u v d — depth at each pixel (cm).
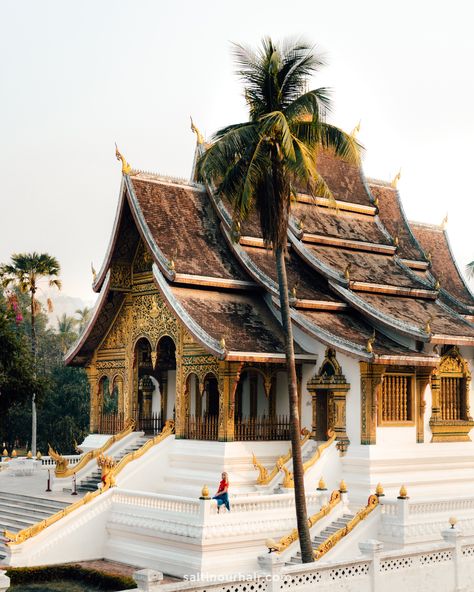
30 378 5181
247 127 2503
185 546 2678
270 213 2506
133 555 2877
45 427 7906
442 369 3603
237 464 3288
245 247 3744
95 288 3981
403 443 3378
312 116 2516
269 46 2584
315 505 2966
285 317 2562
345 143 2534
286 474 3044
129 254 3912
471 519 2952
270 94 2581
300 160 2448
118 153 3781
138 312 3869
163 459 3438
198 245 3712
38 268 6569
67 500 3300
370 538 2778
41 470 4366
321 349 3447
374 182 4494
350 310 3644
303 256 3759
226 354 3162
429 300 3938
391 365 3356
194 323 3306
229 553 2670
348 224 4066
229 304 3578
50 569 2722
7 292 8756
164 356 4050
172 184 3897
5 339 5103
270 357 3309
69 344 9694
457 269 4878
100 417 4109
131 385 3891
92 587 2616
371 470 3197
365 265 3881
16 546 2784
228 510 2705
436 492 3388
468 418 3691
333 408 3409
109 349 4059
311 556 2422
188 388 3516
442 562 2212
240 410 3709
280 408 3544
